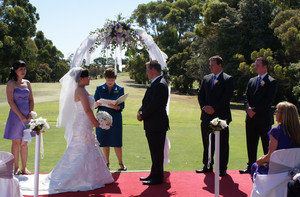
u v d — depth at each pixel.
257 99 4.98
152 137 4.43
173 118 16.81
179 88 52.38
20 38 43.59
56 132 9.56
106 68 5.69
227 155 4.93
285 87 26.25
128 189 4.19
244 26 30.19
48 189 4.04
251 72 26.72
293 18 23.61
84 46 5.45
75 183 4.15
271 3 30.75
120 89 5.54
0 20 39.31
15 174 4.88
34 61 59.25
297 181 2.63
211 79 5.13
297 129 3.11
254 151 5.05
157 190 4.15
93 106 4.46
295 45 22.81
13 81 4.89
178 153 7.09
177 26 63.38
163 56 5.85
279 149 3.18
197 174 4.97
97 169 4.32
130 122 13.05
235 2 35.03
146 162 6.20
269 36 29.52
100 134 5.36
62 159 4.25
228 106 5.02
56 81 86.94
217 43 31.98
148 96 4.43
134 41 5.53
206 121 5.02
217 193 3.50
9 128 4.88
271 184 2.99
